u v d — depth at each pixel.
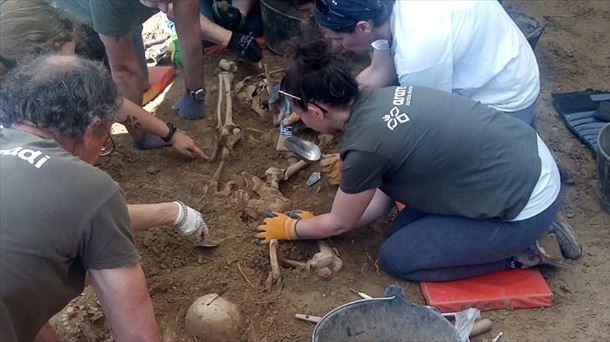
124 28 3.78
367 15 3.25
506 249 3.21
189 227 3.19
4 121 2.27
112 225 2.19
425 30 3.22
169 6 4.11
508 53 3.42
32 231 2.08
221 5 4.93
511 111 3.51
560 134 4.39
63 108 2.20
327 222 3.29
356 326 2.94
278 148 4.14
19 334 2.20
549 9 5.65
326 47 2.92
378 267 3.47
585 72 4.94
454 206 3.16
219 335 3.04
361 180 3.04
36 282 2.11
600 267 3.50
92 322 3.11
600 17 5.54
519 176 3.10
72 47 3.00
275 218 3.51
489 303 3.26
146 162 4.15
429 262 3.26
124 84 4.03
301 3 4.87
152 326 2.33
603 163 3.70
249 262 3.46
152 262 3.44
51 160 2.14
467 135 3.04
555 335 3.17
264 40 5.23
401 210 3.62
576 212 3.84
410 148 3.00
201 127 4.45
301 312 3.25
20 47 2.78
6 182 2.10
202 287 3.34
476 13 3.30
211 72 4.90
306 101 2.96
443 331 2.87
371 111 2.99
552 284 3.40
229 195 3.86
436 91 3.13
